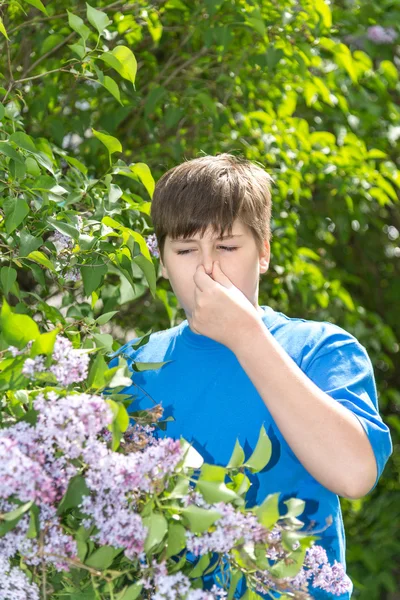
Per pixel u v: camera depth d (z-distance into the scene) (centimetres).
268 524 107
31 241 152
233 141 286
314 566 120
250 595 115
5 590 108
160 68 304
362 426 124
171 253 142
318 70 321
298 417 119
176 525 108
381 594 436
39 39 259
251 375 122
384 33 348
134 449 119
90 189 180
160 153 295
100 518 107
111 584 109
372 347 392
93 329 154
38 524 106
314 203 385
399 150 405
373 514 424
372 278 465
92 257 161
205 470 109
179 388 148
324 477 120
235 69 278
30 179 164
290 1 273
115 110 288
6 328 118
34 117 266
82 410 105
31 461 102
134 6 263
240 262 139
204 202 137
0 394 119
